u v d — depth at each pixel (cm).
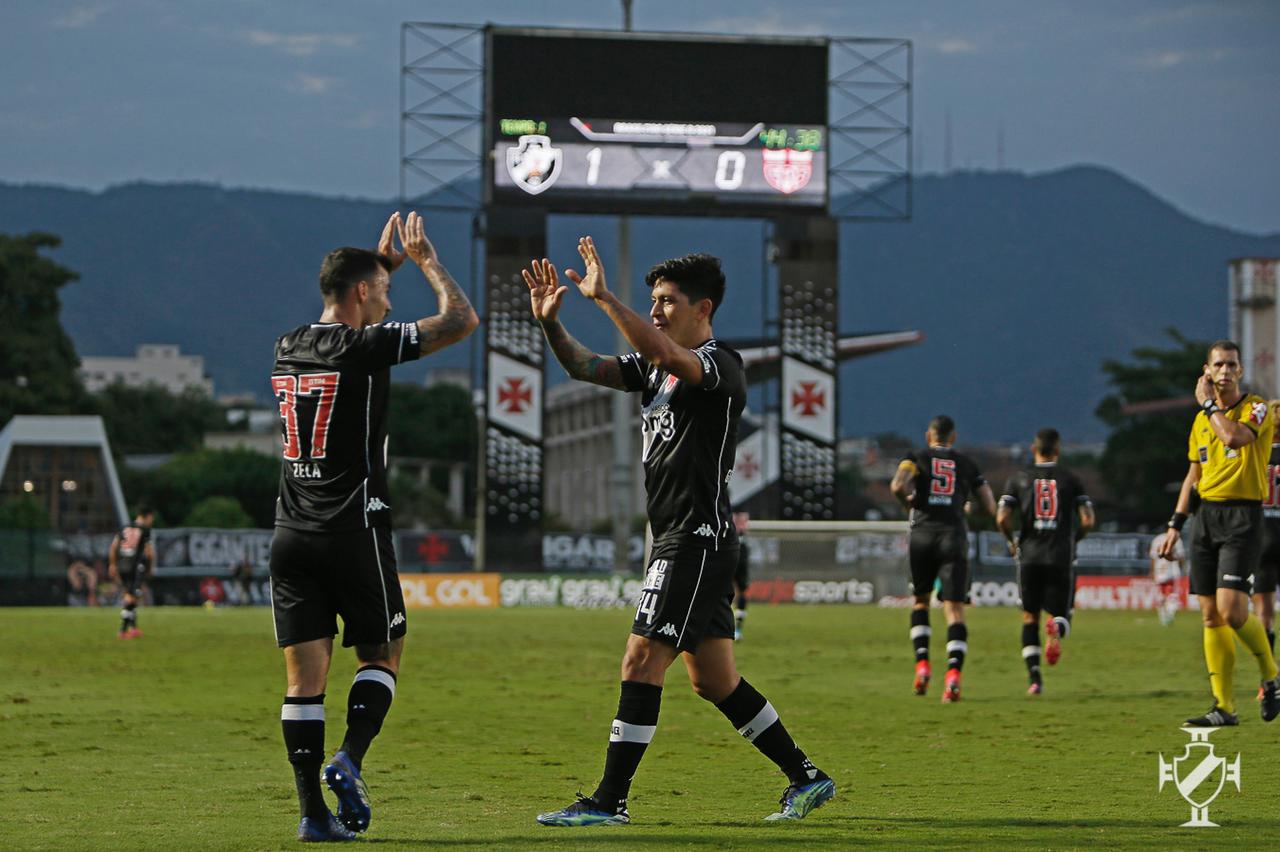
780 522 8088
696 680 1234
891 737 1909
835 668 3291
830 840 1099
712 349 1180
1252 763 1598
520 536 8375
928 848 1062
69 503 11650
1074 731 1970
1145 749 1759
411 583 8156
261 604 8925
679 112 8525
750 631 5100
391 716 2202
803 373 8575
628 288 9419
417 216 1209
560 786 1458
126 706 2344
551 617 6525
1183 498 2027
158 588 8644
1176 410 17150
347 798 1083
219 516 13138
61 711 2256
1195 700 2445
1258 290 14662
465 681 2906
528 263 8400
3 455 11438
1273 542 2458
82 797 1355
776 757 1236
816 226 8594
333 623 1171
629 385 1224
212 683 2836
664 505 1200
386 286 1215
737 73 8562
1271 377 14662
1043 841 1096
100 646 4156
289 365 1158
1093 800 1345
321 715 1138
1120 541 9169
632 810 1284
